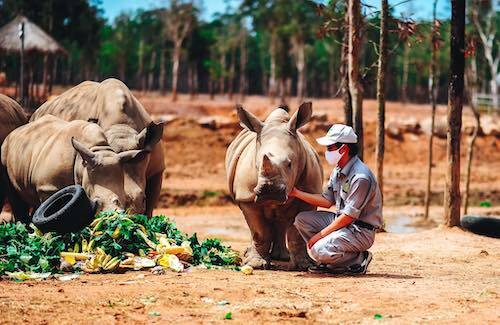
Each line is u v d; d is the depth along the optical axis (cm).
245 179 991
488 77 8138
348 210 906
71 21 6041
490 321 684
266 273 961
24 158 1216
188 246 1013
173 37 7544
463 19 1605
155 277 909
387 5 1647
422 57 6681
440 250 1338
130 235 1000
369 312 719
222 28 9712
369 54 4212
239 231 1895
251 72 10731
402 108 6228
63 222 952
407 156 4094
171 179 3366
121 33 9181
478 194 3055
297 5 7438
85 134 1128
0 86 4988
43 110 1367
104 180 1068
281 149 922
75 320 680
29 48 3388
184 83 10638
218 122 4028
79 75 8356
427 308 737
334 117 4153
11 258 929
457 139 1608
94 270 933
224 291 812
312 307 740
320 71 10206
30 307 723
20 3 5700
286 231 1021
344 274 945
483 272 1052
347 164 915
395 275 976
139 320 684
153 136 1136
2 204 1355
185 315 705
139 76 9306
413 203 2889
